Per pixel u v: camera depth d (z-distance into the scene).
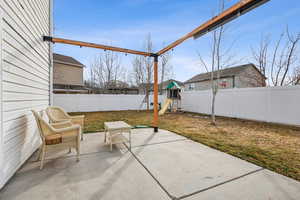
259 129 5.08
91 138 3.73
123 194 1.61
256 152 2.90
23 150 2.31
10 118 1.89
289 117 5.69
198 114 9.48
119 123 3.43
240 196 1.58
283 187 1.75
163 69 16.56
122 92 14.34
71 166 2.23
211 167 2.25
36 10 2.91
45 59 3.70
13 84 1.97
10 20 1.88
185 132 4.55
